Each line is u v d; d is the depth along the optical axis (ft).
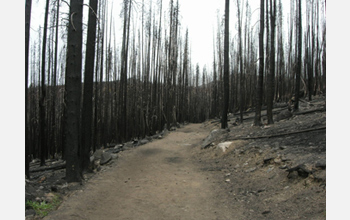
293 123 29.63
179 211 13.64
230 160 24.57
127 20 46.85
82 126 22.79
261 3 31.40
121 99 50.65
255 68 70.38
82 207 13.98
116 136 52.39
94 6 22.53
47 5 30.35
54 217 12.27
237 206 13.79
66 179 19.06
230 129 39.42
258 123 34.06
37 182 19.70
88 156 23.04
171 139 46.96
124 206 14.44
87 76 22.70
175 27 63.67
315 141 20.04
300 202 12.14
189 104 123.03
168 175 21.99
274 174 16.96
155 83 58.85
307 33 50.03
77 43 18.83
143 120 55.93
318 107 37.55
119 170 24.26
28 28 17.71
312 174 13.60
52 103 45.21
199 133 53.78
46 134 48.19
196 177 20.95
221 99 85.61
